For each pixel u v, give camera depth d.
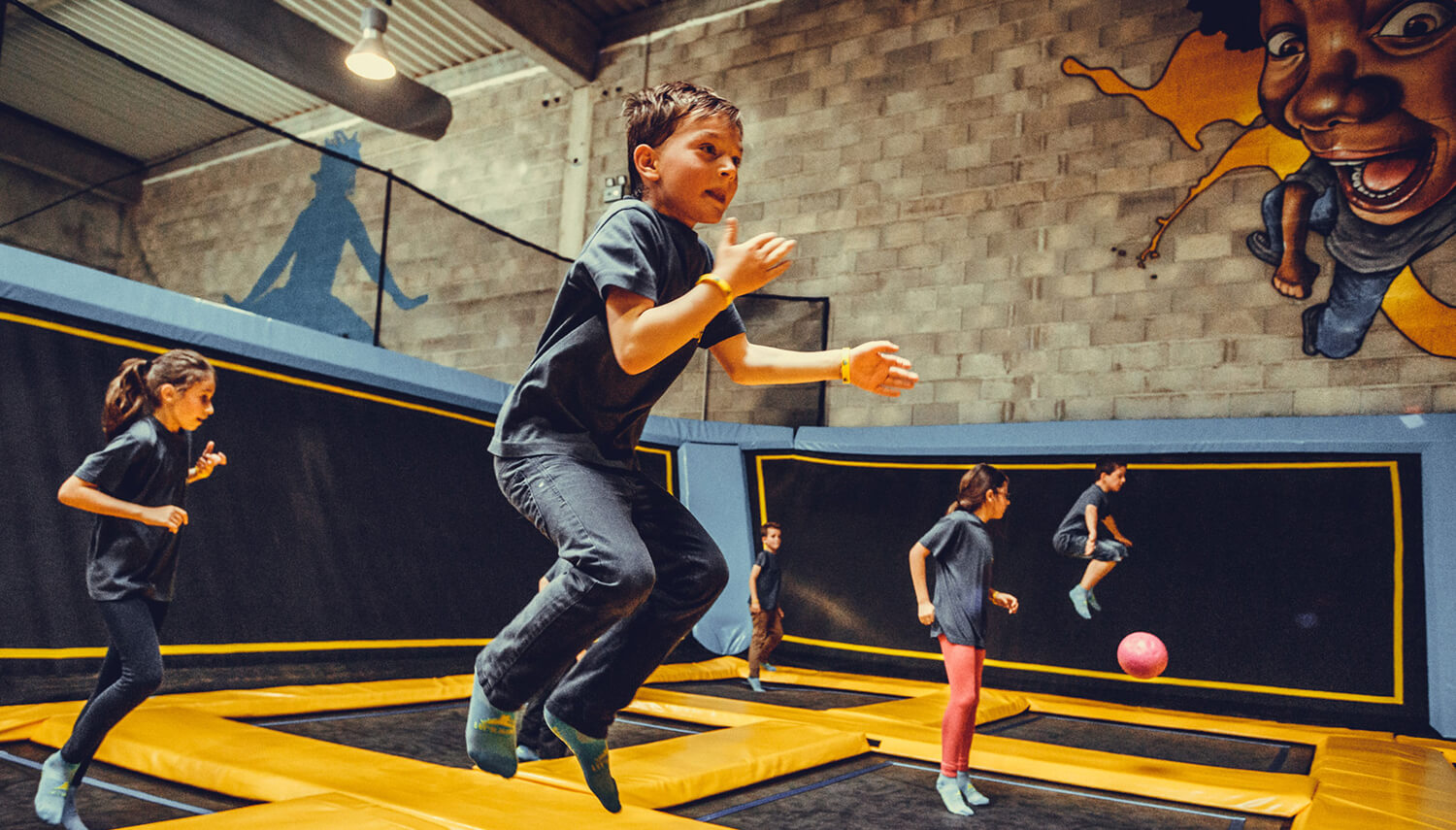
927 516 8.29
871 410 9.05
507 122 11.45
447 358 10.84
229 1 8.73
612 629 1.73
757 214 9.91
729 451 9.10
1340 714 6.49
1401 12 7.34
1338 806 3.57
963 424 8.37
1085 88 8.47
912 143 9.20
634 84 10.71
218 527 5.76
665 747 4.14
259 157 12.46
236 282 12.21
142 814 2.96
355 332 8.97
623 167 10.59
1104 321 8.15
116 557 2.62
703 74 10.40
